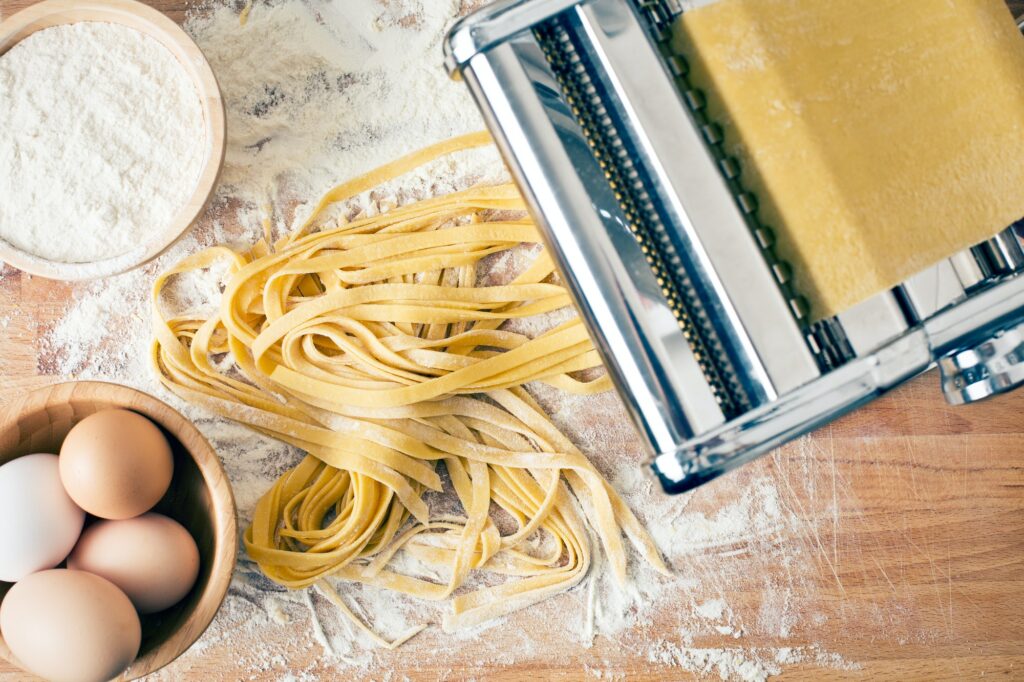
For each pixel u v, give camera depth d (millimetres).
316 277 1036
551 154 603
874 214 600
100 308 1005
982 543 1052
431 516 1021
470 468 1009
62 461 805
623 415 1035
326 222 1023
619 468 1033
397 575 1014
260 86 1010
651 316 602
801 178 597
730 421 595
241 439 1008
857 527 1049
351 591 1016
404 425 996
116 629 779
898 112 613
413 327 1024
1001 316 614
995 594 1052
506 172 1032
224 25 1007
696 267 601
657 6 623
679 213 594
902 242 603
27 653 771
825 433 1052
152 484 815
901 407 1052
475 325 1029
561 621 1026
